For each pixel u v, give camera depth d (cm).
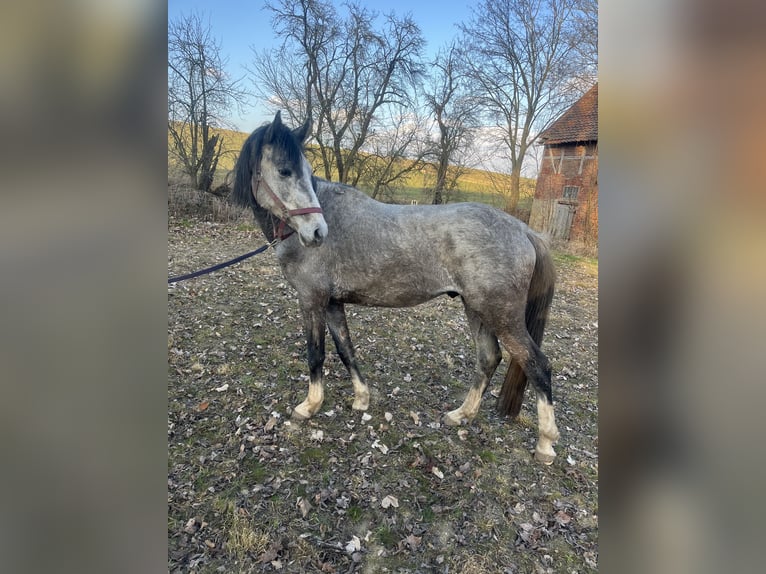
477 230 242
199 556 194
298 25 1291
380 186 1519
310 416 295
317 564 193
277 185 241
